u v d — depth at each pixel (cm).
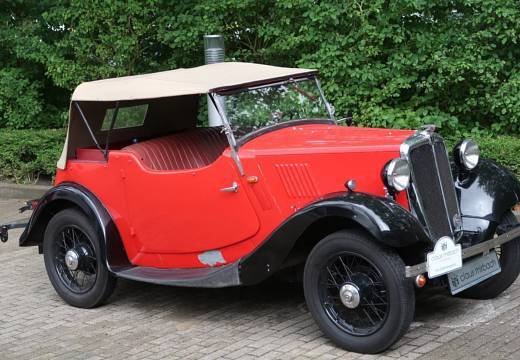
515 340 476
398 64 879
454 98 903
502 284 552
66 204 633
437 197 504
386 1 908
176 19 1028
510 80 851
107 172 595
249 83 564
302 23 955
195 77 586
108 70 1038
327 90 904
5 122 1186
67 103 1227
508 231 532
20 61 1188
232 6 962
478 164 567
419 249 481
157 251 580
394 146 485
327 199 476
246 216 530
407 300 453
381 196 480
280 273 552
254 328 533
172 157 619
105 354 502
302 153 513
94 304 604
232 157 529
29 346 529
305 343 496
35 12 1172
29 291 667
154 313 584
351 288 470
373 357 464
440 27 904
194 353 492
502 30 855
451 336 489
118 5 1011
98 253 591
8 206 1034
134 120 653
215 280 528
